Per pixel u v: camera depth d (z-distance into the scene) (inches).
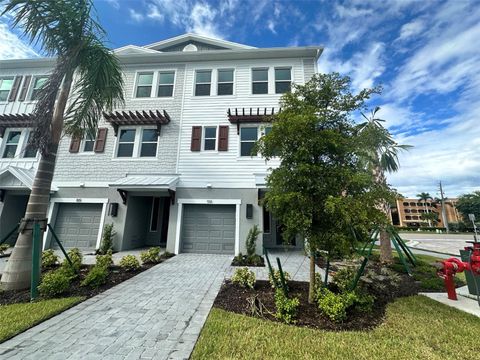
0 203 415.8
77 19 215.3
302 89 187.3
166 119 429.7
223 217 400.5
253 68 457.1
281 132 169.5
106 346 116.4
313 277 171.0
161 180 392.5
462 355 110.8
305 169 155.6
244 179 404.8
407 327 140.0
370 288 214.4
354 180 150.0
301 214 156.8
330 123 180.9
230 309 163.5
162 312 157.3
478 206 1616.6
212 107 443.8
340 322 145.0
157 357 107.7
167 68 471.8
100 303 172.2
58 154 439.2
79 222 415.2
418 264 308.8
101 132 442.6
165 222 480.7
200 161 417.7
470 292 201.6
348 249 148.3
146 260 308.5
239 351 112.7
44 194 213.2
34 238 189.8
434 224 2185.0
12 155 456.1
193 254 376.8
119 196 412.5
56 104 245.1
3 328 129.3
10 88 494.6
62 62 220.7
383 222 154.2
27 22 204.4
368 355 110.3
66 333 128.8
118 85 253.0
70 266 234.4
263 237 414.9
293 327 137.3
